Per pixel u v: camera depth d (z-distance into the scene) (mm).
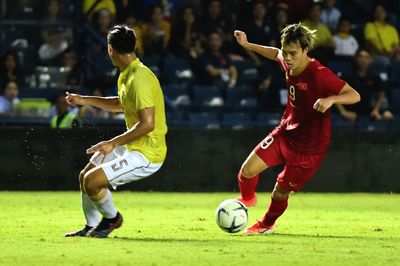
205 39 67812
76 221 37281
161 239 30344
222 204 32031
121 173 29625
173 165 57625
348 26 69812
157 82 29781
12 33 64125
